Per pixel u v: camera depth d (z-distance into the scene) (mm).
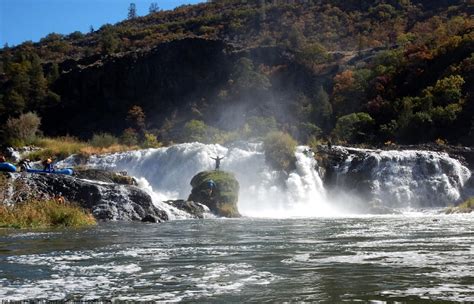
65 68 114750
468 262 7617
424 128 51938
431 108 53656
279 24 120250
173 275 6715
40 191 19625
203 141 62125
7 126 63156
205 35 123938
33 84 102375
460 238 11383
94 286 6008
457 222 17641
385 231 13742
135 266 7512
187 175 38188
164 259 8250
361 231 13867
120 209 20578
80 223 17328
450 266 7250
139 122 89562
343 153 37969
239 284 6066
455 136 50375
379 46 91625
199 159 38344
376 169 35688
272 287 5859
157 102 94875
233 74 90938
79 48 149375
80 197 20266
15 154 47906
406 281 6117
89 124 95812
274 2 135875
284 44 99875
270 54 92062
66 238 12172
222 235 13070
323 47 92188
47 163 22359
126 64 99375
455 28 77562
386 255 8469
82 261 8055
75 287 5953
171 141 65562
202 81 93562
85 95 101000
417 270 6910
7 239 11836
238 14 130125
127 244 10742
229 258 8312
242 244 10562
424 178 36094
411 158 36625
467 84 56250
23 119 62250
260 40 111938
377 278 6340
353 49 99500
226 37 121625
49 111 99500
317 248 9609
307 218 22609
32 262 7965
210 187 25266
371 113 60750
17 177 19734
